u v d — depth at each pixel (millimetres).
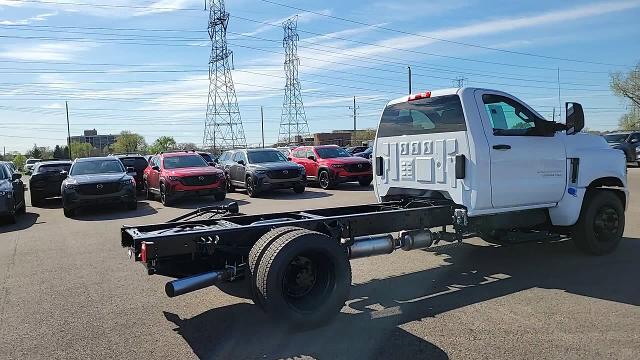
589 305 5023
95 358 4125
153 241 4527
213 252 4926
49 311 5352
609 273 6172
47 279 6699
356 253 5535
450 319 4746
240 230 4996
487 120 6137
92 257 8055
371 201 15125
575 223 6969
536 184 6434
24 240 10047
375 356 3998
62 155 89938
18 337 4617
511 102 6410
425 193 6715
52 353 4242
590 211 6922
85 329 4789
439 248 7898
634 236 8383
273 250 4465
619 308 4914
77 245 9203
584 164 6887
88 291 6074
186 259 4875
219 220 5918
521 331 4395
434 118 6477
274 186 17297
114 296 5840
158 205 16125
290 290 4625
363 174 19625
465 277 6207
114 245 9070
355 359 3961
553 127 6574
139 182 20047
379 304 5281
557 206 6812
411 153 6844
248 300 5594
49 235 10609
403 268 6723
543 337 4250
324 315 4602
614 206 7125
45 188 17484
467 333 4391
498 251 7594
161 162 16766
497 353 3963
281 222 5230
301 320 4492
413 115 6812
